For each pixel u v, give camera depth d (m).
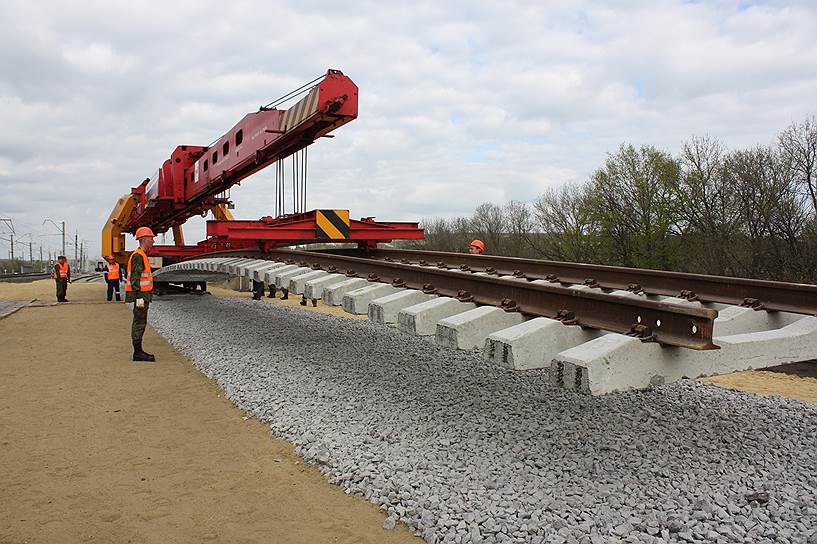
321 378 6.83
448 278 5.46
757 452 4.50
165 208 15.68
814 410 5.84
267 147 9.45
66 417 5.73
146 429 5.36
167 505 3.77
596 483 3.85
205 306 16.09
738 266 23.67
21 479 4.19
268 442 4.97
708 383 7.01
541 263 8.23
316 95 7.80
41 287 31.66
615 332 3.69
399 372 7.14
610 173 30.05
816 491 3.77
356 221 10.21
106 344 10.39
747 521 3.33
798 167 23.34
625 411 5.48
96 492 3.97
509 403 5.69
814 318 4.42
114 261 20.30
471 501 3.58
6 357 9.05
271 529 3.45
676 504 3.53
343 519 3.56
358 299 5.65
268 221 9.51
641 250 29.17
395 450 4.45
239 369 7.54
